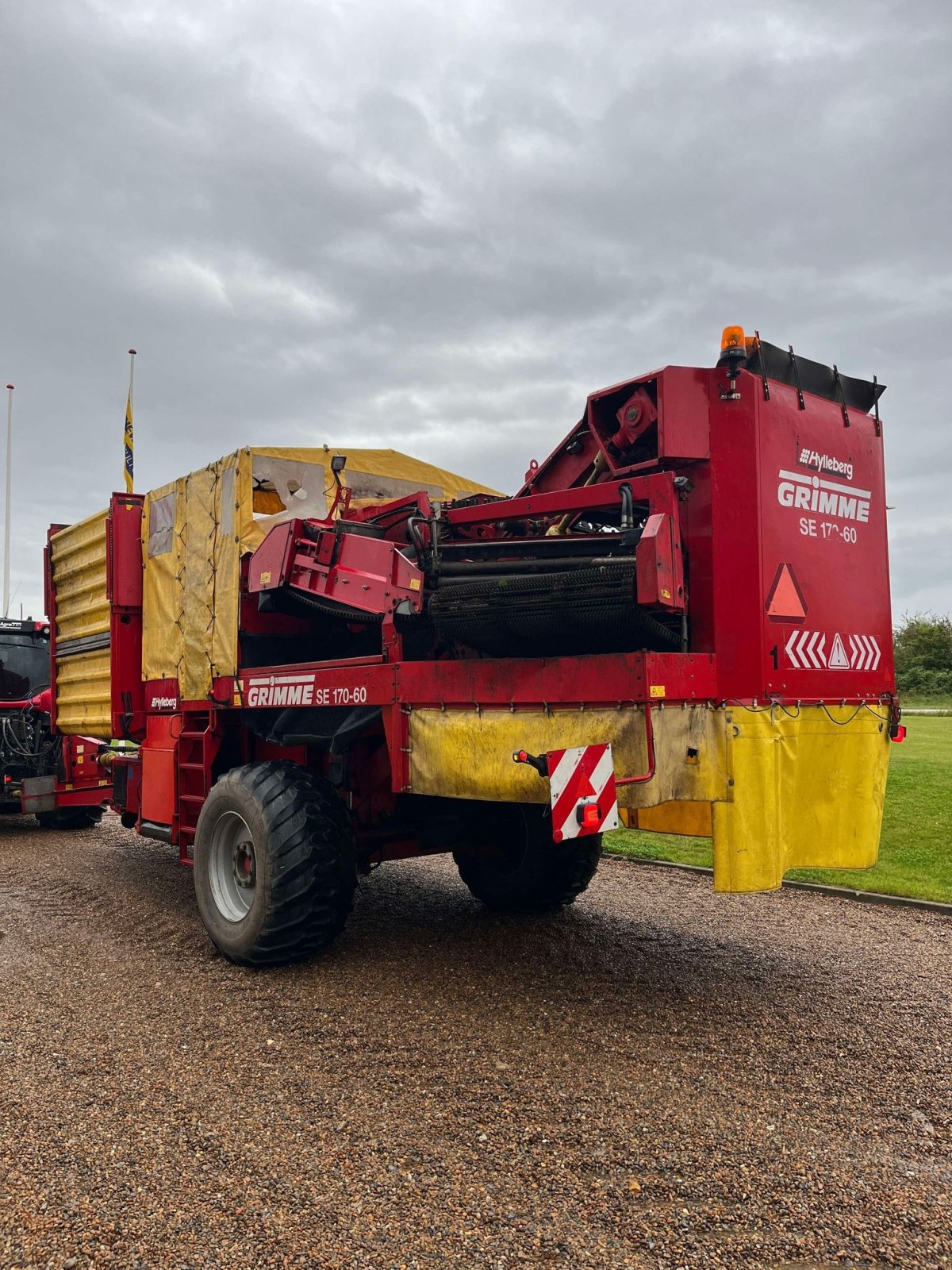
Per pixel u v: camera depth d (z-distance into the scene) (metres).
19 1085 3.50
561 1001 4.45
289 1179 2.82
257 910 4.84
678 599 3.82
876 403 4.87
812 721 4.20
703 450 4.05
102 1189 2.76
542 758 3.84
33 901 6.66
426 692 4.50
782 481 4.14
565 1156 2.97
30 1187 2.77
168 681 6.52
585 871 6.03
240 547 5.67
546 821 5.88
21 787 9.84
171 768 6.20
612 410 4.41
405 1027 4.10
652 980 4.79
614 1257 2.45
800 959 5.22
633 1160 2.95
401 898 6.70
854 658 4.50
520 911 6.28
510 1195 2.74
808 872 7.35
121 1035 4.01
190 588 6.23
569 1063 3.72
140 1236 2.53
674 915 6.23
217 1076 3.58
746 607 3.96
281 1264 2.41
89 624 7.95
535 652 4.36
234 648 5.69
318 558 5.12
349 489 6.10
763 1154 3.00
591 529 4.69
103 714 7.66
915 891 6.69
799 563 4.20
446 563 4.60
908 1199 2.74
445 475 7.33
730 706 3.92
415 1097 3.40
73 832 10.37
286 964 4.97
